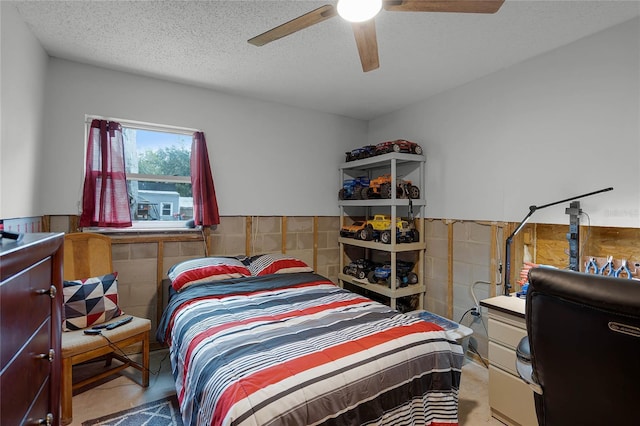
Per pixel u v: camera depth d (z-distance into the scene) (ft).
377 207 13.20
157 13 6.11
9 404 2.43
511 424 6.25
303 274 9.43
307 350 4.68
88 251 7.84
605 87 6.52
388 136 12.42
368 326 5.66
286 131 11.57
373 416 4.35
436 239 10.37
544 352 3.25
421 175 10.69
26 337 2.75
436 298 10.35
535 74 7.73
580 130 6.89
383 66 8.36
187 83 9.66
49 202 8.00
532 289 3.26
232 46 7.41
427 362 5.16
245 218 10.82
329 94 10.48
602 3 5.67
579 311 2.91
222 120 10.37
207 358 4.58
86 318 6.98
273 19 6.30
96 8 5.95
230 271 8.75
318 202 12.36
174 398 6.86
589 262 6.63
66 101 8.20
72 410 6.26
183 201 10.14
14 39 5.91
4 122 5.55
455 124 9.75
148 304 9.27
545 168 7.51
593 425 2.97
